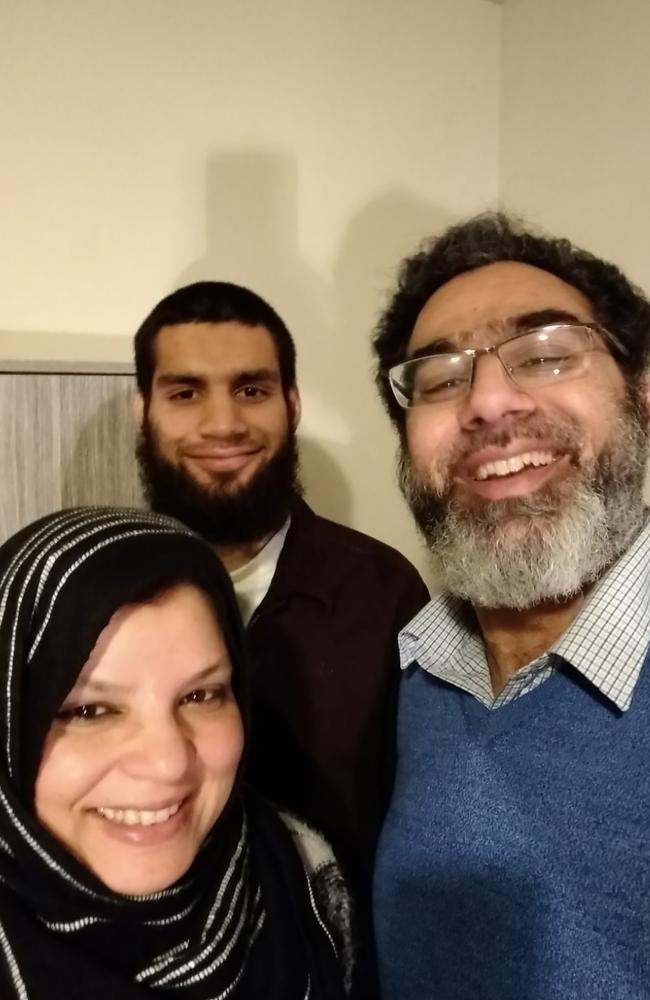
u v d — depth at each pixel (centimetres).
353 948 102
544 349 98
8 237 172
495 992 88
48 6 172
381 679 138
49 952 78
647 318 105
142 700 78
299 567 145
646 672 86
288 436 152
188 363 144
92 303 182
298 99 202
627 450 98
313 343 210
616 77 190
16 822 76
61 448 154
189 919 84
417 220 221
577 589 96
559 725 90
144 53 183
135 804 77
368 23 210
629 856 80
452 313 104
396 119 216
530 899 86
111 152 181
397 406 116
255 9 195
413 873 98
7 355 173
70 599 77
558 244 106
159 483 149
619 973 79
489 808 92
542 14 212
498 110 229
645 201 184
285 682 137
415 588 149
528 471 97
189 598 82
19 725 77
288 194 203
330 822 130
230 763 84
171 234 189
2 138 170
